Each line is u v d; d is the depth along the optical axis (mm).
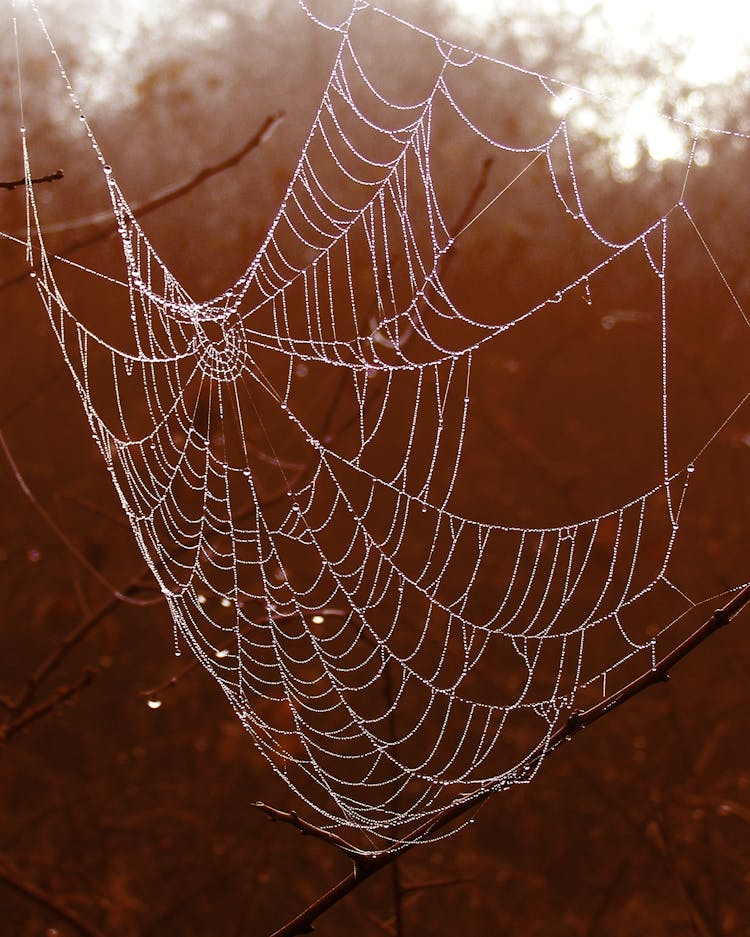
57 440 6355
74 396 6316
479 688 5184
